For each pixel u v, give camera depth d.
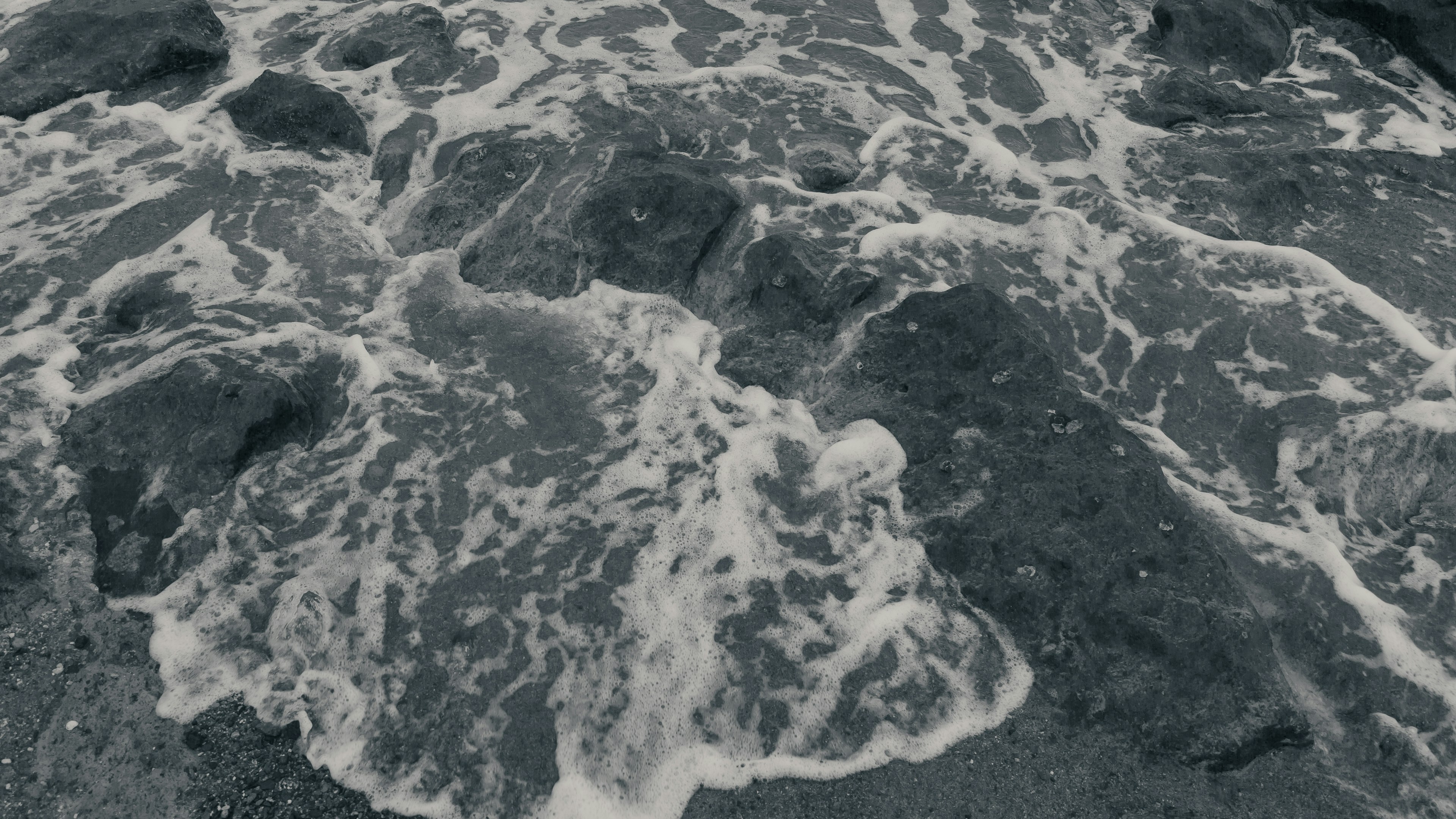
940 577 5.08
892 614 4.91
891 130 8.10
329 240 7.09
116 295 6.53
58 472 5.38
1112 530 4.94
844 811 4.25
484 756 4.37
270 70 8.16
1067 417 5.40
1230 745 4.34
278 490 5.38
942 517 5.23
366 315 6.46
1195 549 4.88
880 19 9.88
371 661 4.69
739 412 5.85
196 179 7.54
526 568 5.05
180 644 4.72
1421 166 8.03
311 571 5.04
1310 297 6.64
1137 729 4.47
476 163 7.42
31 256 6.74
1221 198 7.59
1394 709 4.59
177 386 5.54
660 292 6.64
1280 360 6.23
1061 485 5.13
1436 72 9.30
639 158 7.29
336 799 4.25
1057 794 4.30
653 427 5.75
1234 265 6.87
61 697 4.50
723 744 4.45
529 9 9.90
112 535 5.14
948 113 8.55
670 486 5.43
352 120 7.84
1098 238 7.05
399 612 4.87
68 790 4.20
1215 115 8.70
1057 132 8.40
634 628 4.80
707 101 8.44
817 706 4.57
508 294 6.68
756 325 6.41
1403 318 6.46
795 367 6.12
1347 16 9.96
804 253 6.48
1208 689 4.48
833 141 8.01
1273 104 9.01
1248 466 5.73
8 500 5.24
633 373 6.10
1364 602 4.91
